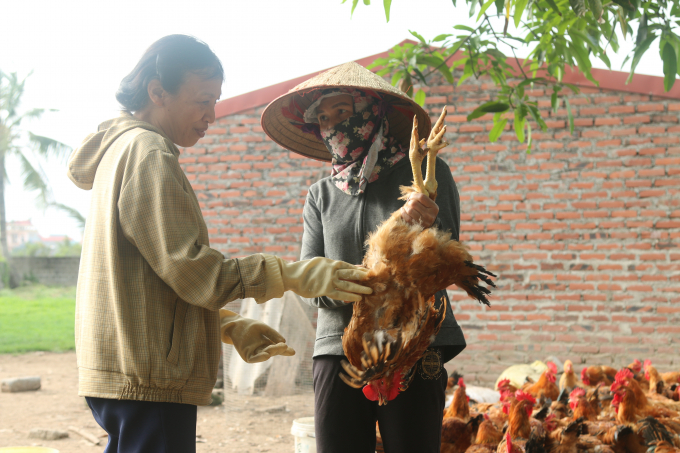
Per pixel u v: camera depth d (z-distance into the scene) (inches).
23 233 2257.6
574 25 119.9
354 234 82.3
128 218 61.1
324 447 79.1
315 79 86.4
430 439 75.4
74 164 70.8
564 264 262.5
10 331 561.0
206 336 66.4
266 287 61.8
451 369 268.1
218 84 72.1
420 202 64.3
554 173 265.1
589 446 136.3
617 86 259.1
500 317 266.1
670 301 252.1
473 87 271.9
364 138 84.1
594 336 257.3
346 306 80.0
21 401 254.1
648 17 109.6
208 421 214.4
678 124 255.3
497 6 105.9
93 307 63.2
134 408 61.4
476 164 271.4
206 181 291.4
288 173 286.5
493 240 269.0
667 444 129.9
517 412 135.4
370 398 70.8
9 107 968.9
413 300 64.3
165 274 59.9
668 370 249.0
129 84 70.9
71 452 178.4
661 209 255.4
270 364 209.3
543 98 265.7
